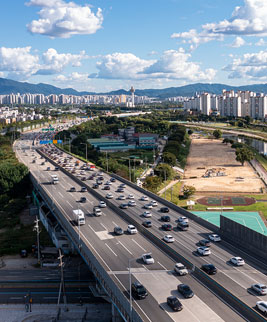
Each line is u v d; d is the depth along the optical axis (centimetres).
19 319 9600
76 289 11044
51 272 12238
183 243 10894
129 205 15000
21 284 11469
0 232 16612
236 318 7012
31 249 14288
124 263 9569
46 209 17225
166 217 12975
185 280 8612
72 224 12725
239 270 9125
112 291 8044
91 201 15975
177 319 7006
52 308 10056
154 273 8981
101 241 11138
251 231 10325
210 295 7900
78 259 13138
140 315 7156
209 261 9644
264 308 7069
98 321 9250
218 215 17425
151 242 11062
